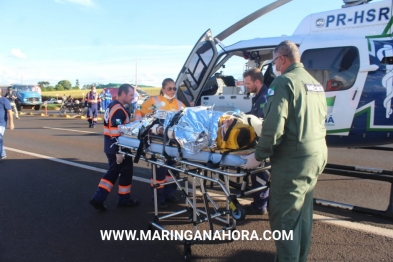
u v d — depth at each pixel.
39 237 3.66
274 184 2.52
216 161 2.87
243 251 3.30
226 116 3.06
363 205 4.54
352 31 4.99
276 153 2.51
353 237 3.52
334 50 4.89
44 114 23.75
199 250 3.33
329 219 4.00
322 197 4.89
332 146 5.08
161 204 4.52
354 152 8.35
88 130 13.21
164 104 4.59
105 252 3.33
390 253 3.18
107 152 4.30
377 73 4.54
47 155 7.99
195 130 2.99
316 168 2.47
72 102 24.97
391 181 3.82
